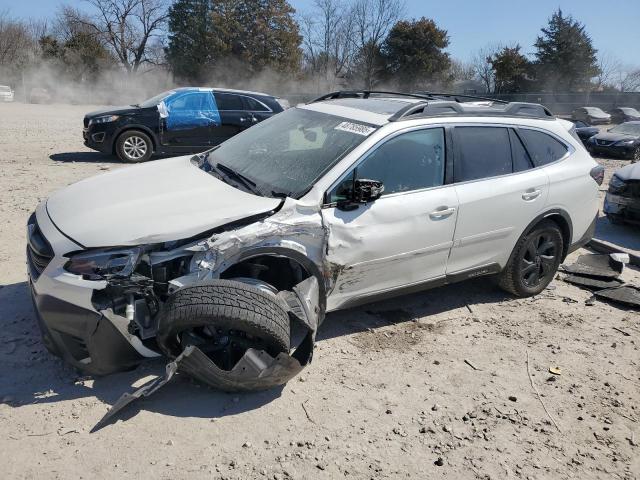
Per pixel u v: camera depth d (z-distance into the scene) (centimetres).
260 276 396
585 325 497
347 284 408
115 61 5431
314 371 394
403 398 372
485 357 431
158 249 344
